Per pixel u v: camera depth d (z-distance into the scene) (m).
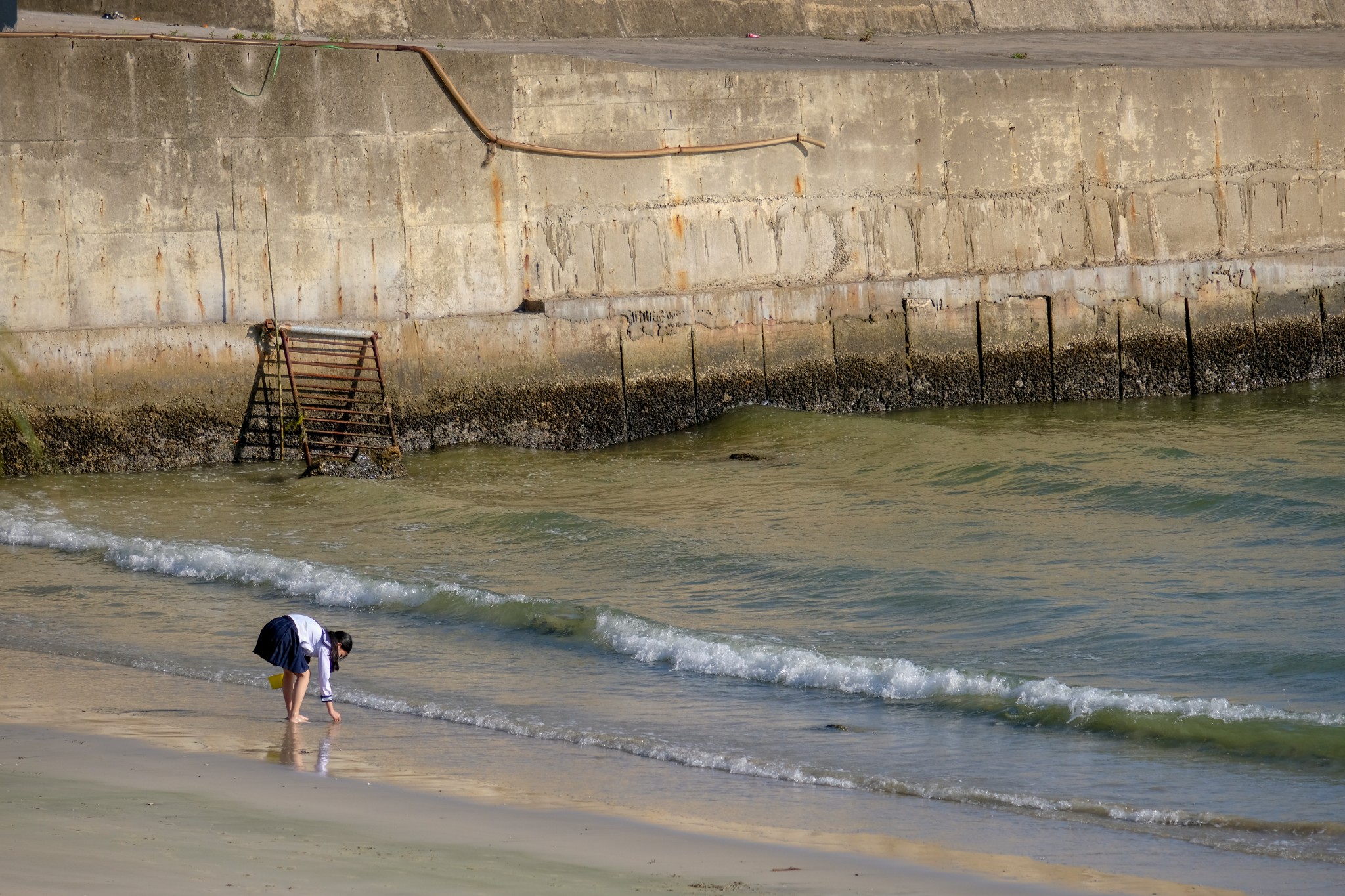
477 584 44.62
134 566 47.00
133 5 79.25
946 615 39.94
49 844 18.86
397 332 66.56
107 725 28.98
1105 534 49.69
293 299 65.94
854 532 50.91
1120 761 28.06
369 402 66.19
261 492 59.12
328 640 30.83
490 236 69.19
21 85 61.09
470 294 69.12
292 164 65.31
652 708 32.19
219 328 64.00
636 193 71.69
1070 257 79.38
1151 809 24.98
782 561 46.34
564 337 69.56
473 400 68.25
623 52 82.88
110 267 63.12
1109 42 95.31
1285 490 54.66
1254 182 82.44
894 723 30.98
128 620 40.38
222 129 64.12
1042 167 78.62
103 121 62.38
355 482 59.69
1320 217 83.81
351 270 66.75
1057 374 78.38
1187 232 81.44
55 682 33.31
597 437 70.44
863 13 96.88
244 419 64.69
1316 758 27.91
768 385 73.56
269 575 44.97
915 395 76.25
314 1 82.69
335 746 28.34
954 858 21.95
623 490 59.75
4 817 20.45
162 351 63.22
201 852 19.17
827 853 21.94
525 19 88.44
